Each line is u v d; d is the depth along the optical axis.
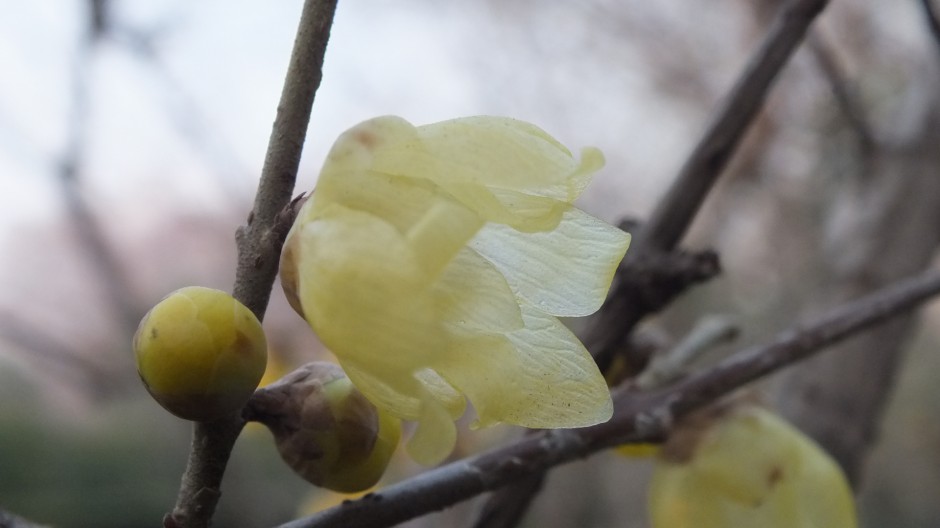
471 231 0.10
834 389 0.19
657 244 0.15
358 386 0.11
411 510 0.12
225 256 0.57
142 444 0.61
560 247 0.12
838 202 0.27
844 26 0.38
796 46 0.14
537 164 0.11
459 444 0.23
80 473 0.60
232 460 0.47
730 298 0.47
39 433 0.60
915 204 0.21
